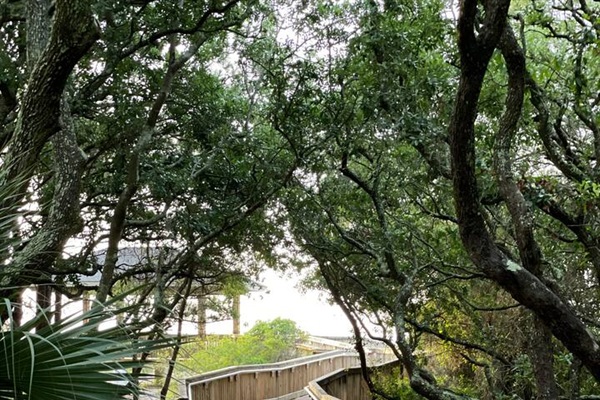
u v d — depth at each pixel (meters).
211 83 6.68
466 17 2.45
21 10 4.60
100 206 6.59
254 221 6.97
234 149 6.48
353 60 4.98
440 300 6.82
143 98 6.20
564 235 4.89
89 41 2.68
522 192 3.80
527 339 4.98
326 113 5.53
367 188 5.80
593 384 5.19
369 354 12.23
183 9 4.71
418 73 4.88
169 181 5.88
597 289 4.71
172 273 5.54
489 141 4.59
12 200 2.20
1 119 5.18
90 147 6.10
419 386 4.57
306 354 12.92
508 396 5.49
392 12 4.75
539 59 4.89
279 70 5.48
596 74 4.26
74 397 1.62
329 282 7.36
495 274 2.85
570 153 4.09
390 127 4.97
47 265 2.88
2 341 1.52
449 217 5.57
